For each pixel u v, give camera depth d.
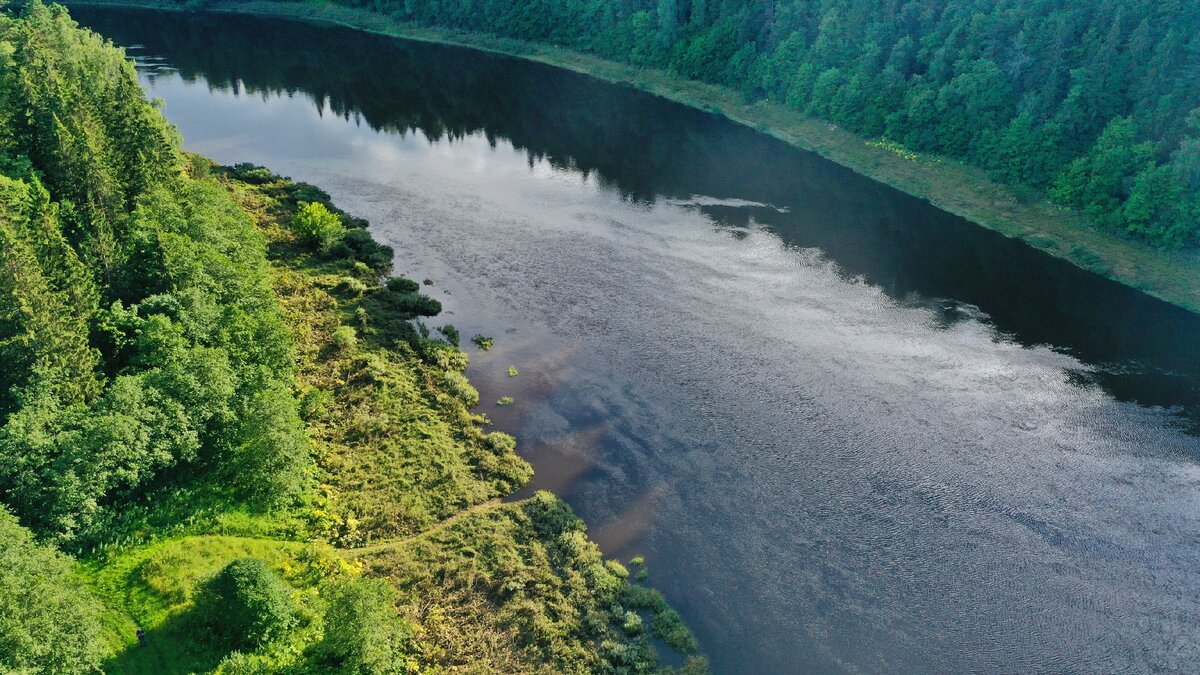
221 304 70.81
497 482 63.12
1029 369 78.69
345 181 121.69
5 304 55.78
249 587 46.38
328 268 93.25
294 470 57.03
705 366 78.44
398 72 178.62
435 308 86.44
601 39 180.62
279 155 131.25
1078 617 53.91
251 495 56.88
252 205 107.25
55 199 76.81
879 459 67.12
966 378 77.19
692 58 163.12
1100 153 101.12
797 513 61.72
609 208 113.69
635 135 144.38
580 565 56.03
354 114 152.50
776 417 71.75
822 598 54.81
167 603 47.88
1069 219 103.69
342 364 74.81
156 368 58.34
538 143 139.75
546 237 104.31
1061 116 106.06
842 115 135.25
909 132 126.44
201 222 77.56
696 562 57.22
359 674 44.97
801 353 80.44
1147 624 53.44
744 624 52.75
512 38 196.88
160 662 44.78
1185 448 68.50
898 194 119.31
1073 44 108.44
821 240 104.50
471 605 52.34
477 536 57.59
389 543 56.47
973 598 55.16
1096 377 77.69
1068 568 57.44
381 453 64.62
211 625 46.81
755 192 119.94
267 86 167.38
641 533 59.50
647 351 80.75
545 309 87.94
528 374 77.19
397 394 71.94
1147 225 95.62
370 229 105.69
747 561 57.47
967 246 103.44
